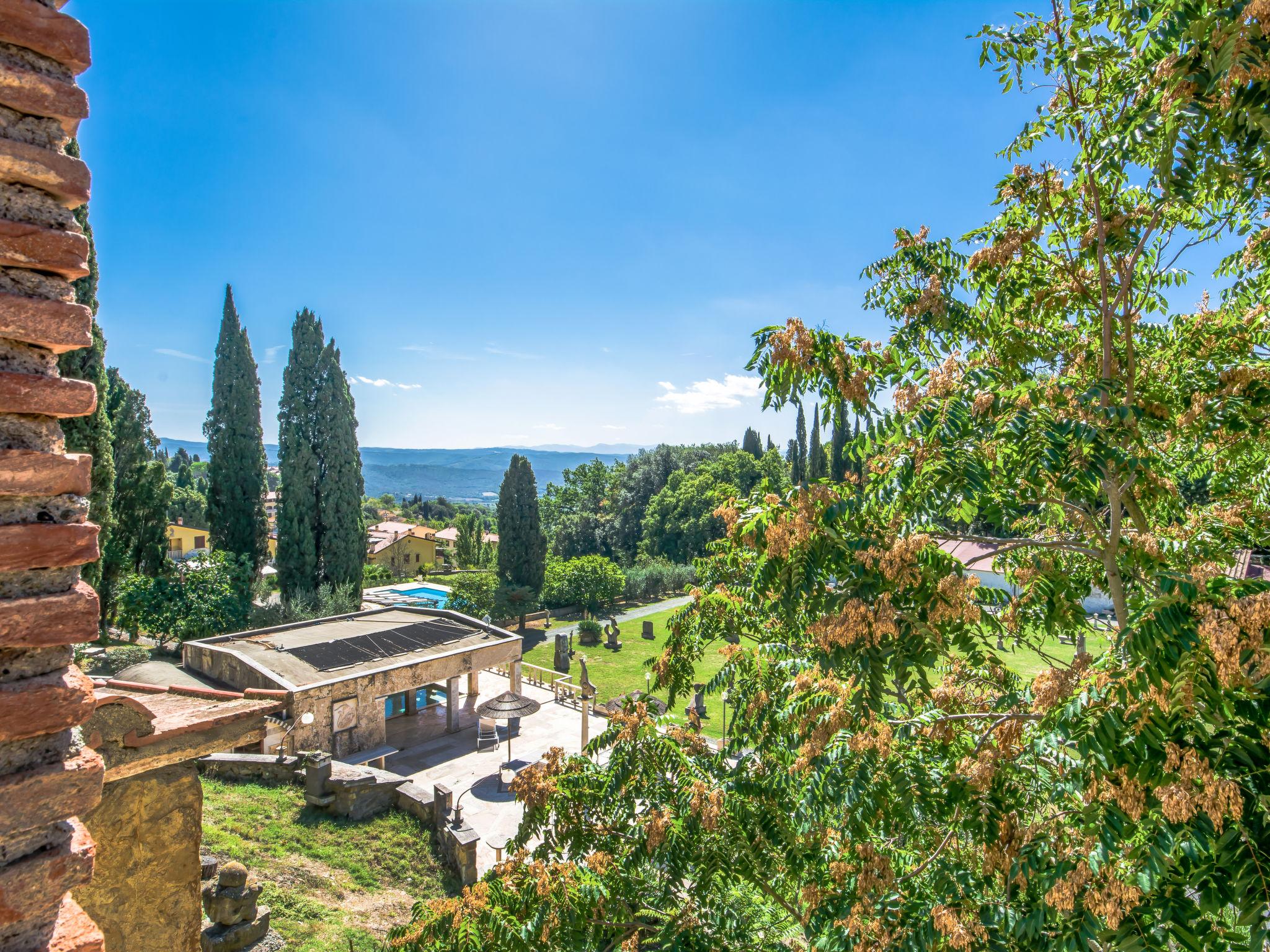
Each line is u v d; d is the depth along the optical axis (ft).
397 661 76.48
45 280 6.03
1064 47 15.62
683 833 18.26
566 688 95.50
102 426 92.02
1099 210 14.98
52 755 5.87
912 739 15.38
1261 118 10.15
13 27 5.69
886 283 19.84
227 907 29.01
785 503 14.10
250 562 117.19
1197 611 10.11
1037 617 18.57
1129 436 13.05
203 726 20.45
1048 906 12.00
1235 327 16.72
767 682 19.11
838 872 15.02
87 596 5.98
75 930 5.75
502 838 53.31
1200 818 10.08
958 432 12.51
